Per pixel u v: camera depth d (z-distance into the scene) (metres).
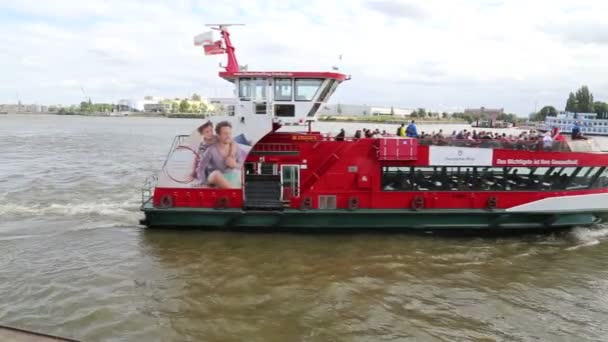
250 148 17.73
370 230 18.47
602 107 119.69
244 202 17.94
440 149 17.86
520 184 18.55
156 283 13.77
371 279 14.38
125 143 64.12
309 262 15.59
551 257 16.53
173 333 11.09
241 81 18.34
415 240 17.92
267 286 13.72
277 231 18.41
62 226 19.36
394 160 17.84
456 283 14.24
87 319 11.61
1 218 20.59
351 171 18.03
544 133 20.84
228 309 12.30
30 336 7.58
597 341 11.20
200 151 17.91
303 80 18.19
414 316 12.19
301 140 18.12
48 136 75.25
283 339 10.95
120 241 17.41
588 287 14.16
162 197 18.09
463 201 18.17
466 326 11.76
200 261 15.51
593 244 17.91
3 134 78.38
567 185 18.55
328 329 11.45
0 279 13.83
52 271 14.52
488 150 17.92
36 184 29.02
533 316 12.34
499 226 18.36
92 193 26.41
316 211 17.69
